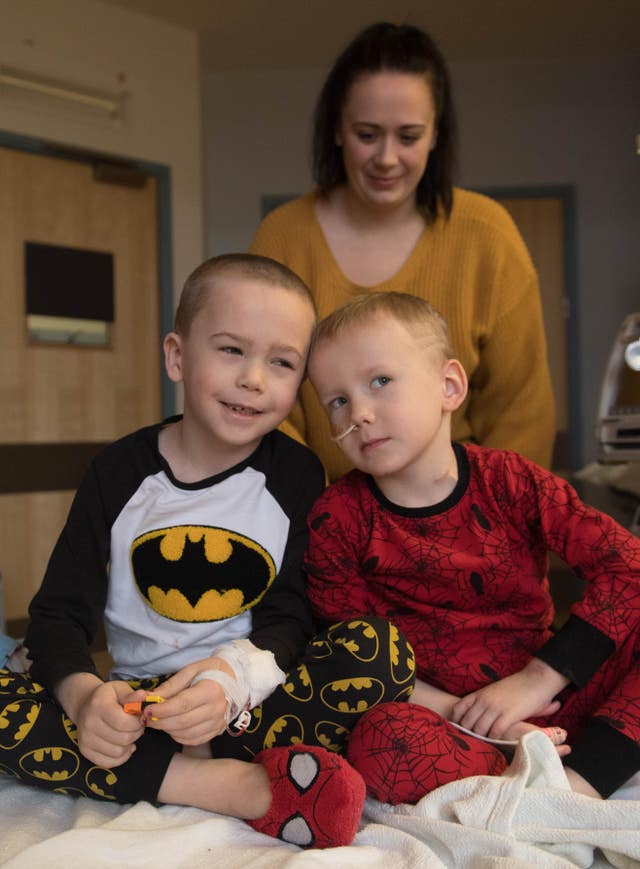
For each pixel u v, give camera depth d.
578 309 5.04
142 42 3.98
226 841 0.96
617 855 0.92
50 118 3.67
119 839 0.92
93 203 3.86
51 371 3.77
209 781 1.02
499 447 1.70
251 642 1.11
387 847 0.92
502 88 4.96
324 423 1.58
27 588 3.71
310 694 1.09
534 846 0.91
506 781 0.95
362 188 1.58
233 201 5.00
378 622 1.10
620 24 4.45
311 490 1.30
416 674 1.24
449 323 1.62
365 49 1.52
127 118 3.92
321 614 1.27
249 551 1.21
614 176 4.96
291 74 4.91
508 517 1.23
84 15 3.76
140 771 1.04
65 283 3.78
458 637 1.22
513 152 4.99
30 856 0.88
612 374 2.03
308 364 1.21
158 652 1.20
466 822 0.93
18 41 3.53
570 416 5.07
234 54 4.64
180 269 4.12
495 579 1.20
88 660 1.11
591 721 1.07
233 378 1.15
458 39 4.60
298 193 4.95
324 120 1.66
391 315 1.18
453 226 1.63
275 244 1.73
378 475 1.19
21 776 1.07
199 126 4.20
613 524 1.18
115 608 1.23
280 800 0.96
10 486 3.66
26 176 3.66
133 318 4.02
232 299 1.15
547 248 5.03
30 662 1.43
